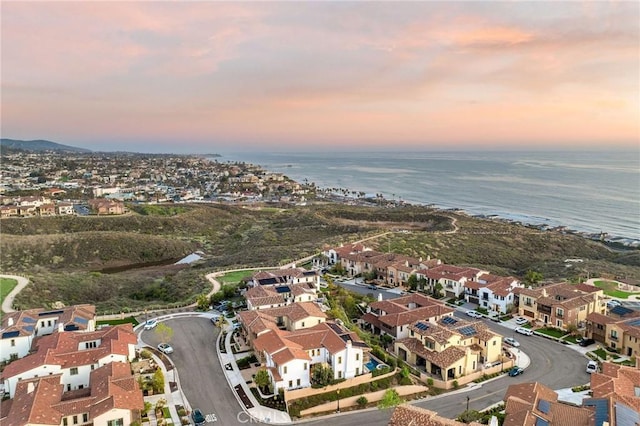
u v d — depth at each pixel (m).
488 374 73.62
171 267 167.88
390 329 85.31
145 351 73.50
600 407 52.34
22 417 48.09
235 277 121.50
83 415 51.56
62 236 181.00
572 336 89.19
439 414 60.25
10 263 157.38
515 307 102.44
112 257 177.88
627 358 79.56
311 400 60.62
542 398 56.59
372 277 125.44
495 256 161.88
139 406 52.88
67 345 66.75
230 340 79.00
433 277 115.44
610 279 123.69
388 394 58.78
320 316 80.06
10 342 70.69
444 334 76.94
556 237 195.38
